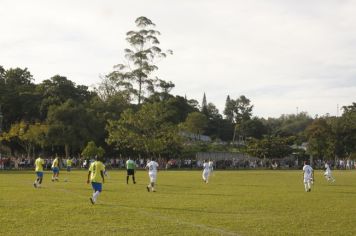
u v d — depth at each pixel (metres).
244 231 14.98
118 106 95.56
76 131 81.75
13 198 24.59
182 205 21.92
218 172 69.31
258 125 158.25
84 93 106.44
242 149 108.06
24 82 105.69
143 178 46.84
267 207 21.36
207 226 15.87
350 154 104.62
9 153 95.56
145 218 17.55
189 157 96.00
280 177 51.94
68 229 14.98
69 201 23.23
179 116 119.88
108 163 82.50
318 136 102.56
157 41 102.38
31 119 93.00
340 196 27.50
